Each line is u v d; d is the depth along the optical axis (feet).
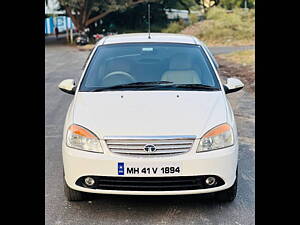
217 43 104.68
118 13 130.62
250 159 16.43
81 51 89.20
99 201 12.71
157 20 133.08
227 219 11.60
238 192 13.37
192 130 11.41
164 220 11.57
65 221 11.57
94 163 11.19
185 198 12.84
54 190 13.67
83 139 11.50
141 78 14.34
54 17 155.53
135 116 11.85
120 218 11.70
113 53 15.44
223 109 12.53
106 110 12.26
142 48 15.64
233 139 11.84
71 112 12.67
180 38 16.66
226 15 128.67
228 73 44.14
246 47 91.20
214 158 11.26
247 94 30.83
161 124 11.51
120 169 11.09
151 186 11.14
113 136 11.26
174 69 14.69
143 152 11.14
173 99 12.81
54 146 18.63
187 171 11.12
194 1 144.05
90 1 113.39
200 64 14.96
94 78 14.40
